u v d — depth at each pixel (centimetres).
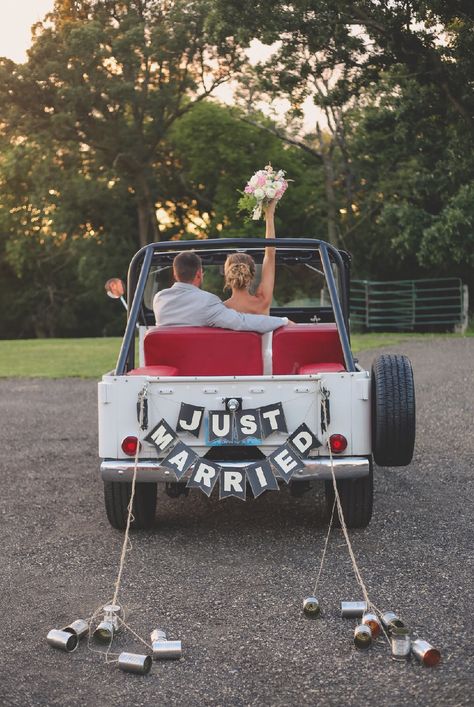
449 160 3122
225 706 357
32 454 950
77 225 4606
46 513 688
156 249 632
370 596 480
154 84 4334
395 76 2659
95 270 4578
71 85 3978
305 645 417
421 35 2577
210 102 4591
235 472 547
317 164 4625
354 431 559
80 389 1555
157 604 478
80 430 1109
